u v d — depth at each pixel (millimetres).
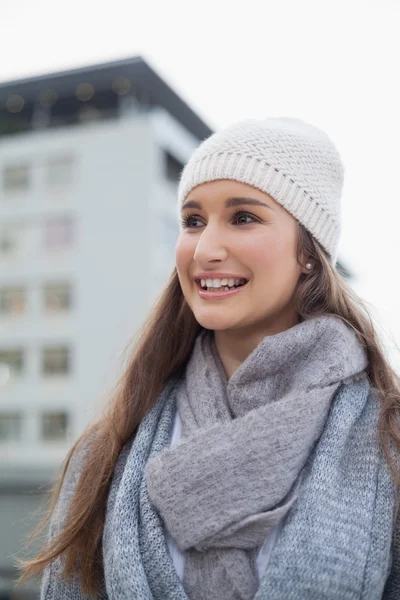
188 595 1138
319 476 1170
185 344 1521
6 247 29891
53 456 27719
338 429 1228
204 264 1279
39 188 29766
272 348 1263
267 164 1304
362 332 1421
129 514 1211
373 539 1153
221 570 1125
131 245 28203
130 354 1558
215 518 1129
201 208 1329
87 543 1311
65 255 29016
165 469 1186
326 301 1393
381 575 1138
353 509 1166
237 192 1285
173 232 30203
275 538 1155
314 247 1372
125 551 1164
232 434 1175
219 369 1371
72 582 1333
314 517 1125
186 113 32562
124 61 29281
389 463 1208
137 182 28422
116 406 1449
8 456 28156
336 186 1443
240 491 1138
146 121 28609
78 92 31719
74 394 28094
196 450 1175
